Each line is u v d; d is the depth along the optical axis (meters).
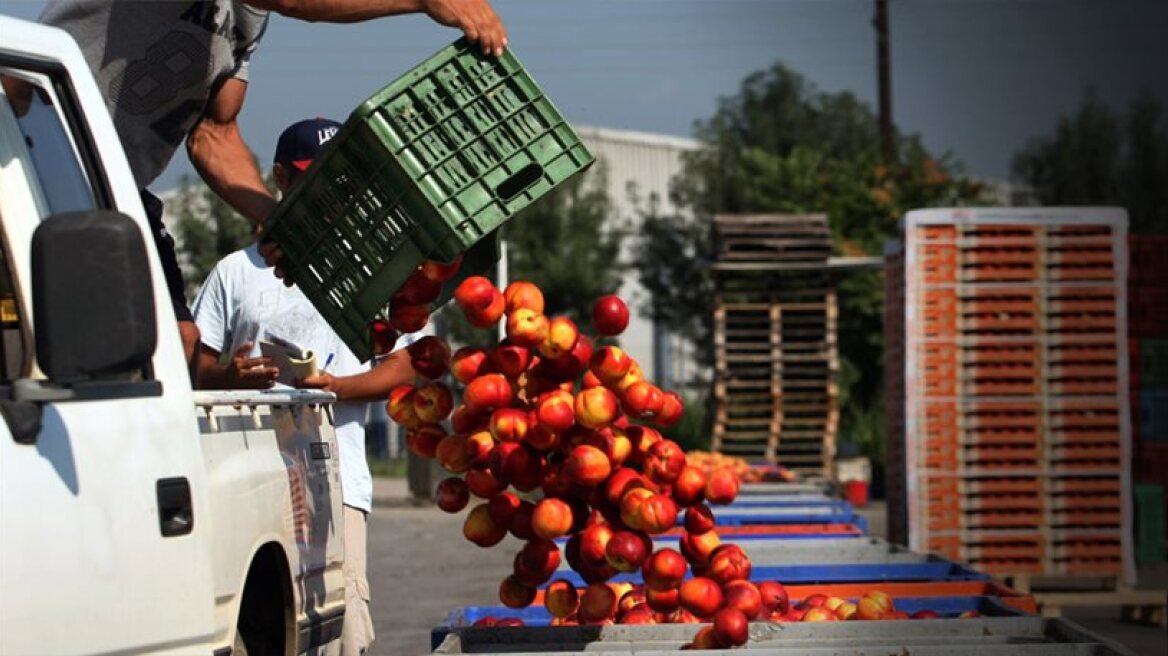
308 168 4.79
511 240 36.75
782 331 27.84
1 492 3.62
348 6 5.06
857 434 30.12
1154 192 45.78
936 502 13.48
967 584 7.53
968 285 13.45
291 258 4.97
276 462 5.10
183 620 4.13
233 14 5.67
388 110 4.66
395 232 4.77
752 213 36.94
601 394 4.95
